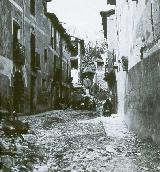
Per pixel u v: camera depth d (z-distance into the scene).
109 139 12.16
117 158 8.74
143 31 11.34
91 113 30.19
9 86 19.41
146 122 10.91
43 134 13.58
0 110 16.66
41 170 7.50
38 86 28.00
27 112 23.84
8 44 19.44
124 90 18.72
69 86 46.03
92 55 66.75
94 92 61.03
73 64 54.81
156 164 7.85
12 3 20.23
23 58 22.11
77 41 54.72
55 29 35.84
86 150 9.96
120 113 22.41
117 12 23.44
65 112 29.42
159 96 9.08
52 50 34.34
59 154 9.35
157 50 9.26
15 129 12.07
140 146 10.34
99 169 7.53
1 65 18.08
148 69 10.49
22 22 22.52
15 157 8.14
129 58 15.55
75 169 7.61
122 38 19.06
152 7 9.86
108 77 29.92
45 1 29.88
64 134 13.89
